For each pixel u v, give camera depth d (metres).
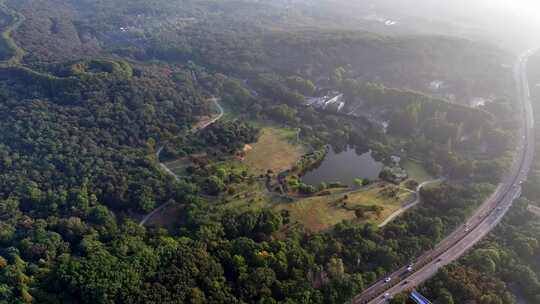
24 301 144.88
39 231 186.88
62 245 183.50
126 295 150.75
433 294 165.25
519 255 186.62
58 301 150.38
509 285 174.50
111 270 159.00
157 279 159.25
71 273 158.38
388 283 172.12
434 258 186.38
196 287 158.50
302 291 159.00
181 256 169.75
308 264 174.00
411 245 185.50
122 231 195.00
